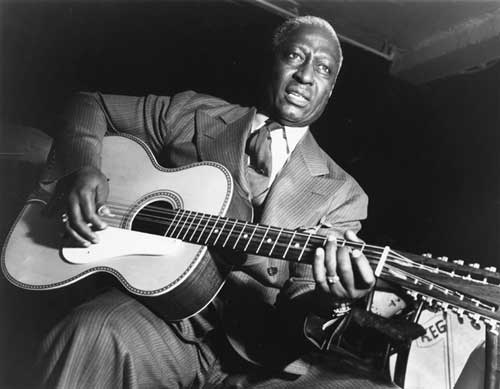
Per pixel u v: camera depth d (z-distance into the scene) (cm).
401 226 367
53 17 420
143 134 227
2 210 292
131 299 172
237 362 183
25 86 426
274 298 188
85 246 182
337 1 381
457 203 339
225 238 160
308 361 177
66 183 192
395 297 162
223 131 207
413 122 394
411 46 409
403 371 160
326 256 135
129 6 418
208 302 170
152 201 188
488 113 347
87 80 436
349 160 411
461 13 360
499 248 304
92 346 153
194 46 427
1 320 242
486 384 142
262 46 416
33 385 151
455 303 124
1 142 316
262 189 196
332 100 420
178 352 175
